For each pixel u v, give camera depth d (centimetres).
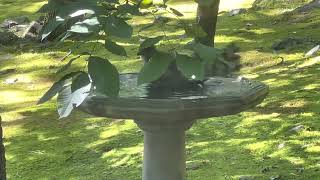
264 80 779
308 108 653
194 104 316
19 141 654
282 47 925
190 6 1330
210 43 222
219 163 543
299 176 494
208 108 321
